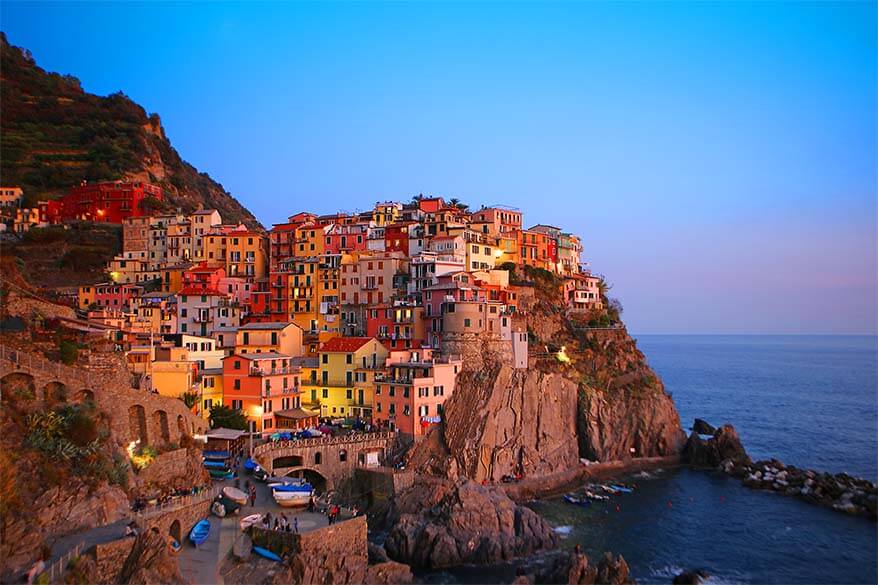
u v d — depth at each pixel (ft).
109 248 650.02
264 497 286.05
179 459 273.75
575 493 400.26
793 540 332.19
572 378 487.20
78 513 205.26
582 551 314.55
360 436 375.04
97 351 296.92
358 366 429.38
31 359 231.30
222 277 563.48
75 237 652.07
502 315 469.16
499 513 317.22
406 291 518.37
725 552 317.42
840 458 508.94
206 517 256.11
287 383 400.26
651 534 338.75
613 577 269.44
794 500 395.14
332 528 245.04
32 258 618.85
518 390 424.46
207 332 504.43
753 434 604.08
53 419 221.05
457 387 416.26
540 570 281.33
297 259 560.61
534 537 315.17
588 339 548.72
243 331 462.60
